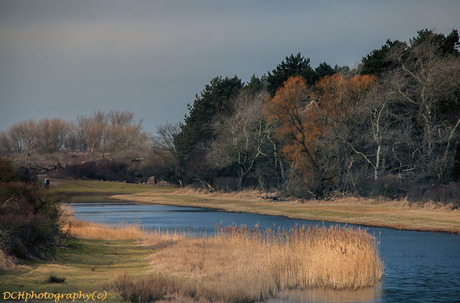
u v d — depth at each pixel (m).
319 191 103.31
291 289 30.33
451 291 30.25
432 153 93.44
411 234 56.75
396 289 30.80
